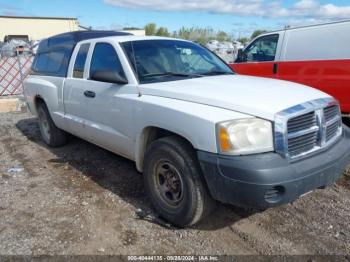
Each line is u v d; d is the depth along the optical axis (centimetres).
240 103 282
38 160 527
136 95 353
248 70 746
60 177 454
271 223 333
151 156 332
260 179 255
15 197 398
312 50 638
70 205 375
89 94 424
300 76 658
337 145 315
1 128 748
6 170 488
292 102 289
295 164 271
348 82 594
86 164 498
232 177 264
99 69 389
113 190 409
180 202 315
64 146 590
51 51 564
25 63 1317
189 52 437
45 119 582
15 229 330
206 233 320
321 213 349
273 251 292
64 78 493
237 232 320
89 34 519
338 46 602
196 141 284
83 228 330
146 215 351
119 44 396
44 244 306
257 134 267
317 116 295
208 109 288
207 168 277
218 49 1669
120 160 509
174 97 319
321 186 296
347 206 363
